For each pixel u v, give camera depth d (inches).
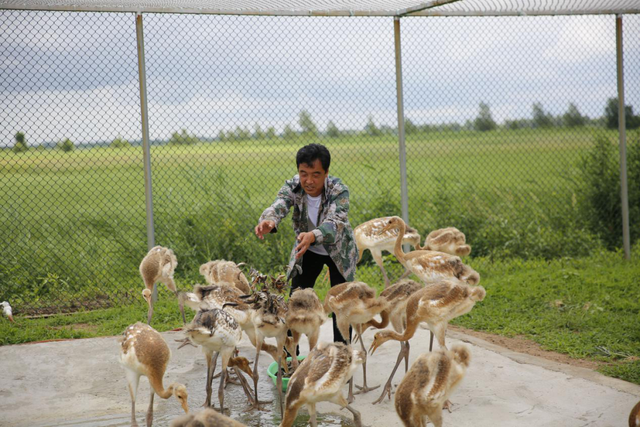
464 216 437.7
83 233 381.1
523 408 208.5
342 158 600.7
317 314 207.5
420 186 595.2
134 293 354.9
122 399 225.9
